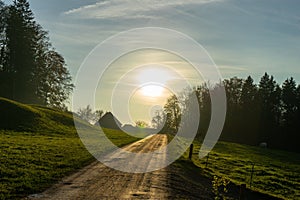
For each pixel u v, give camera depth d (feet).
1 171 72.43
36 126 219.00
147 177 82.84
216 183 59.26
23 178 68.23
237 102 420.77
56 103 378.73
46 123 232.12
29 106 263.08
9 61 331.57
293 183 128.57
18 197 54.80
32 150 114.32
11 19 336.70
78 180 72.38
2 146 118.11
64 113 292.40
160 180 80.38
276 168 170.91
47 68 374.63
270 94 423.64
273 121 396.37
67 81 383.65
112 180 75.10
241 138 395.34
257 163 181.27
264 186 115.75
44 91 368.68
